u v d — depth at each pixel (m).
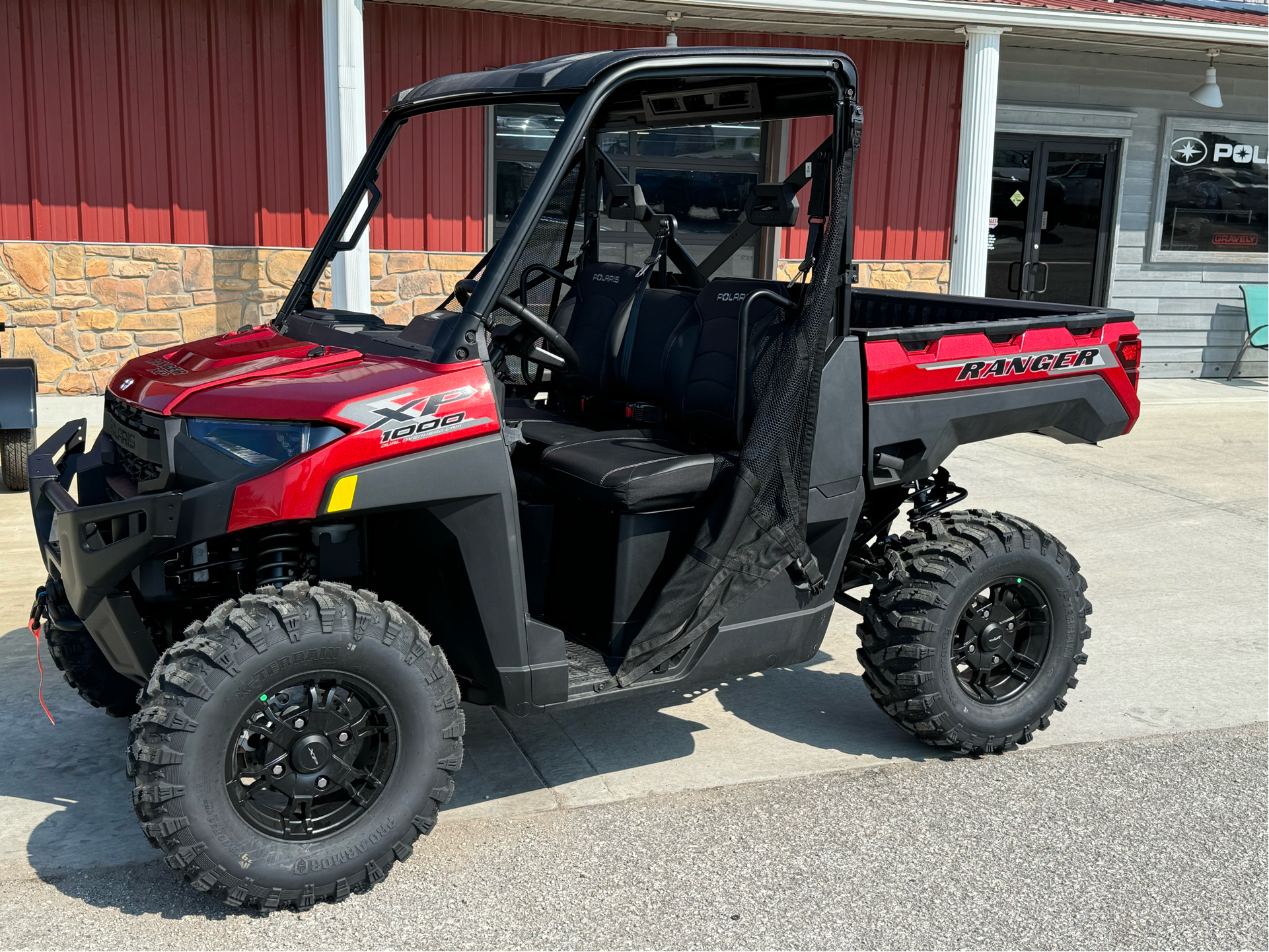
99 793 3.16
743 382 3.25
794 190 3.34
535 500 3.38
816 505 3.22
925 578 3.35
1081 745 3.58
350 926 2.59
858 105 3.11
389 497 2.66
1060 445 8.20
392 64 8.66
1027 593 3.52
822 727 3.71
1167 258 11.33
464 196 8.95
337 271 7.04
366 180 3.63
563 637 2.93
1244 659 4.31
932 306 4.27
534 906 2.67
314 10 8.45
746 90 3.44
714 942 2.54
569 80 2.89
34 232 8.08
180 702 2.47
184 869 2.54
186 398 2.71
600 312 3.97
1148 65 10.87
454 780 3.29
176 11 8.12
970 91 9.10
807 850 2.93
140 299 8.42
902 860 2.89
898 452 3.40
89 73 8.00
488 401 2.79
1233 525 6.16
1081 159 10.93
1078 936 2.59
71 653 3.34
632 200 3.95
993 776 3.37
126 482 2.94
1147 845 2.99
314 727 2.62
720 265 3.97
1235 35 9.65
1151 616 4.76
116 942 2.51
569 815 3.10
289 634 2.54
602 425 3.83
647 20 9.16
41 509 3.04
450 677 2.76
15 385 5.85
